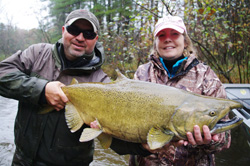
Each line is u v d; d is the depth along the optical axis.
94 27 2.39
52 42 18.27
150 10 6.70
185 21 7.23
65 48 2.46
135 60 9.55
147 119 2.05
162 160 2.47
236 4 6.86
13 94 2.24
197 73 2.47
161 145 1.88
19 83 2.21
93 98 2.32
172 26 2.48
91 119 2.35
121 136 2.20
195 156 2.40
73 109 2.40
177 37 2.55
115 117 2.18
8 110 6.82
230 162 3.84
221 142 2.28
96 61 2.62
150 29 7.00
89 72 2.54
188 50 2.77
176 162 2.42
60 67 2.46
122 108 2.16
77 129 2.35
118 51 9.55
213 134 1.89
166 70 2.65
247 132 3.43
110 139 2.37
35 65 2.46
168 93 2.07
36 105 2.37
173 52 2.57
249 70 7.43
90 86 2.38
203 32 6.76
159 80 2.63
